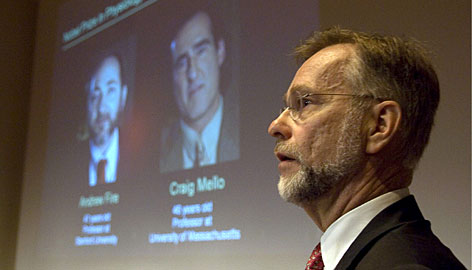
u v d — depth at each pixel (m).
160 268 2.68
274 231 2.21
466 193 1.71
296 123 1.00
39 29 4.03
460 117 1.76
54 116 3.67
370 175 0.95
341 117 0.96
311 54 1.12
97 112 3.33
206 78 2.68
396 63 0.98
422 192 1.81
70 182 3.40
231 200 2.41
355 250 0.84
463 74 1.77
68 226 3.32
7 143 3.85
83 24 3.64
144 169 2.92
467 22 1.79
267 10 2.46
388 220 0.86
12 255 3.75
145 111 3.01
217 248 2.42
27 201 3.71
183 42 2.88
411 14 1.95
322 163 0.95
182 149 2.73
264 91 2.37
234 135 2.46
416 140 0.97
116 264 2.92
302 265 2.08
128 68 3.20
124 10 3.35
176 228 2.64
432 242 0.81
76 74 3.59
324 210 0.98
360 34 1.06
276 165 2.25
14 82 3.95
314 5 2.25
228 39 2.62
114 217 3.02
